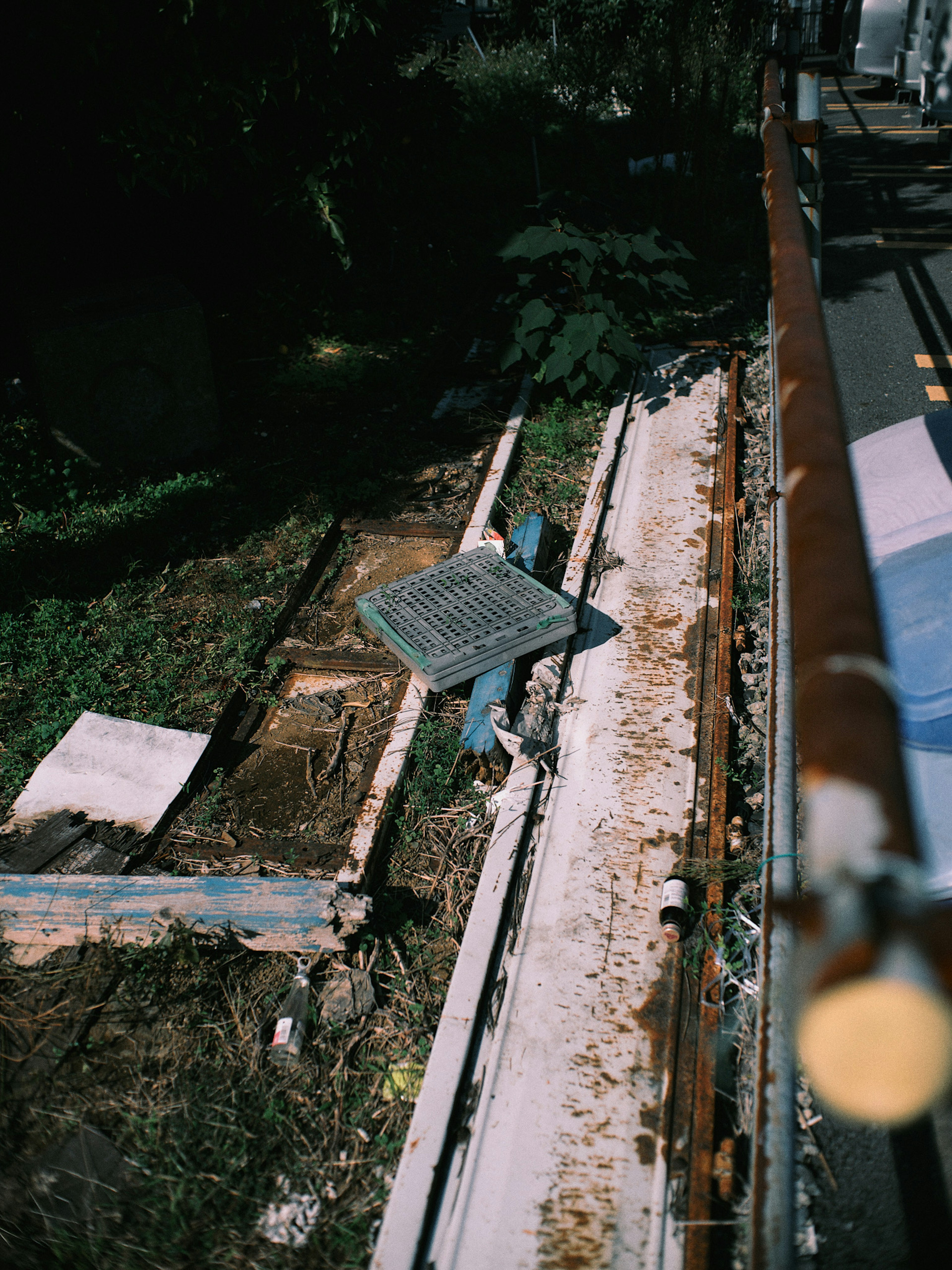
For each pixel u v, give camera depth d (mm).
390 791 3463
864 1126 2359
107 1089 2529
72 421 5379
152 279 5773
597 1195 2262
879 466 3480
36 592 4621
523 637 3920
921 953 591
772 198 2523
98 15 4914
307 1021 2689
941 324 7254
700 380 6527
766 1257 1375
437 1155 2334
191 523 5211
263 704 4012
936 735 2398
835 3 19328
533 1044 2615
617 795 3396
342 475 5594
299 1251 2201
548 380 5902
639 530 4941
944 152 11914
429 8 7367
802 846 2895
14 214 6098
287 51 5652
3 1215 2248
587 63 12508
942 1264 2074
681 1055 2547
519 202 10398
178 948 2758
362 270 8406
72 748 3650
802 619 930
